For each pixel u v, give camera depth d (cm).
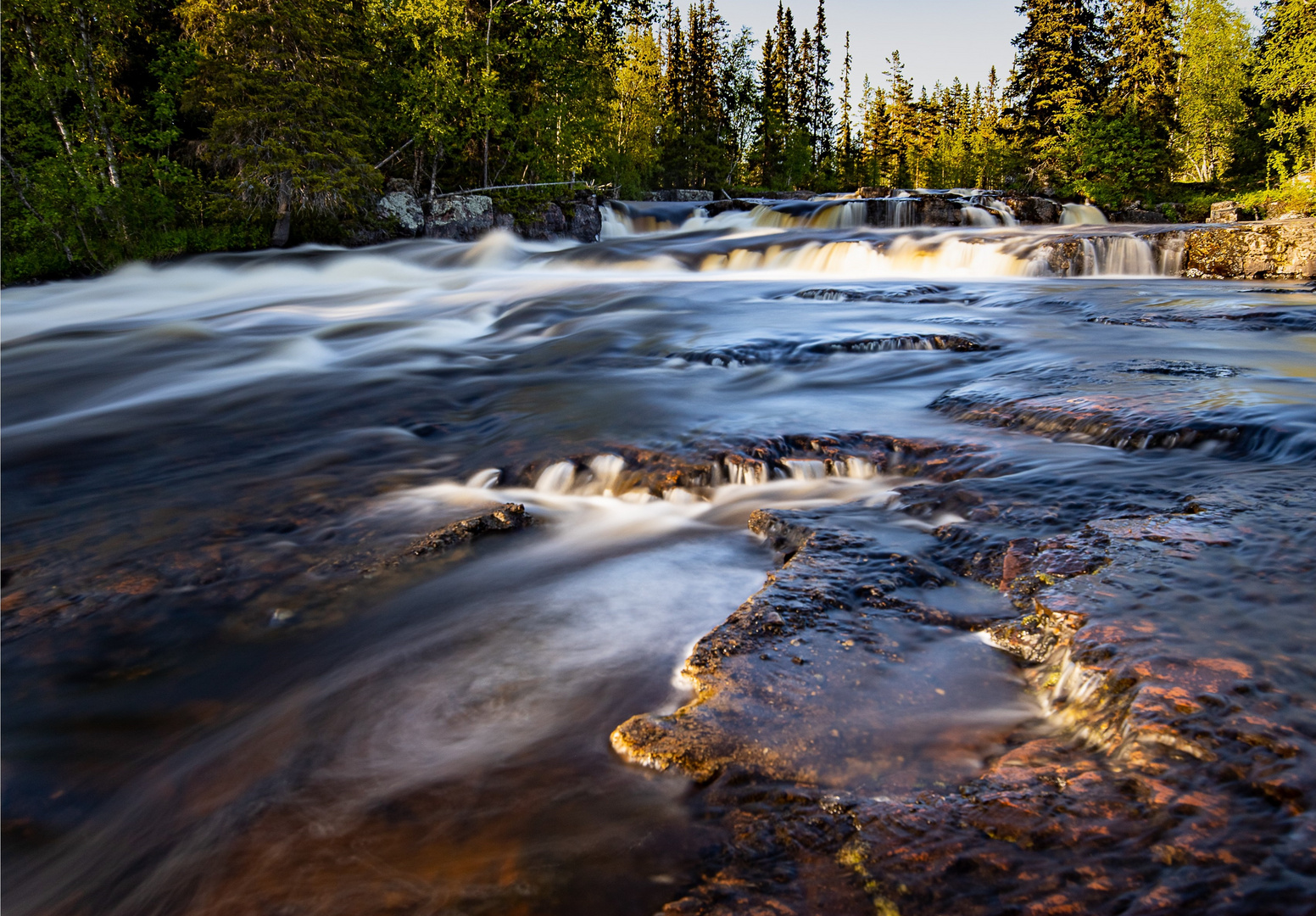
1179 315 938
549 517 430
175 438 617
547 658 287
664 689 258
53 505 481
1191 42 4641
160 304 1520
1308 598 242
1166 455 414
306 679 291
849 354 750
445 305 1246
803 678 239
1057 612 248
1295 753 174
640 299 1195
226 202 2133
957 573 307
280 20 2078
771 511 389
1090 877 151
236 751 249
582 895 168
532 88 2739
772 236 2158
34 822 228
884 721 218
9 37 1930
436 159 2517
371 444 582
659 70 4994
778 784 195
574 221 2728
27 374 870
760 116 5775
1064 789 175
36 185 1866
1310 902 138
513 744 234
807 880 162
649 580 346
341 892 178
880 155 7094
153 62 2362
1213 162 5022
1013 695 230
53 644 322
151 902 191
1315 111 3064
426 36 2442
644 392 661
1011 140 4553
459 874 179
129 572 379
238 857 196
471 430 601
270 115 2058
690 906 159
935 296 1163
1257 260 1686
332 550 399
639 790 202
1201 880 146
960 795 180
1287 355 686
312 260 1992
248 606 348
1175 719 187
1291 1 3047
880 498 395
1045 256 1714
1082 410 481
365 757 239
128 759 253
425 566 379
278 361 896
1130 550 288
